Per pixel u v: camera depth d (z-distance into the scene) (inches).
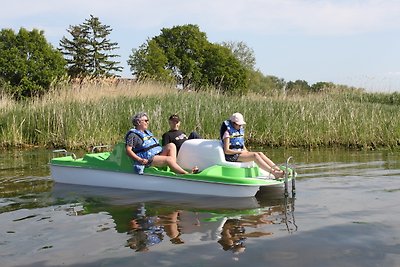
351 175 343.9
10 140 580.7
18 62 1779.0
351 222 219.3
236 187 275.1
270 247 185.9
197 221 225.6
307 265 166.4
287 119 593.0
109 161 315.9
